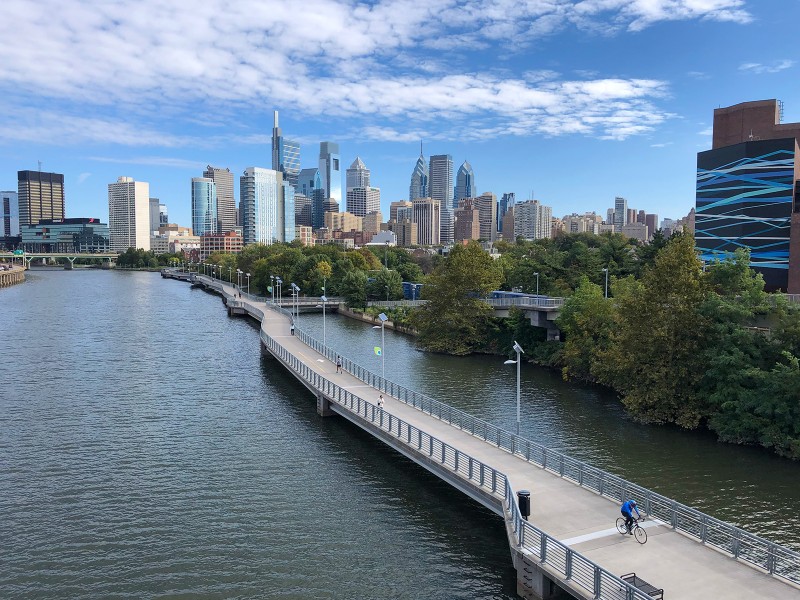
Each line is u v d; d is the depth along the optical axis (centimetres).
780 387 4647
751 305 5359
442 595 2875
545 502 3266
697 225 10450
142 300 17350
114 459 4569
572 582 2512
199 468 4409
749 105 11100
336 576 3030
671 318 5422
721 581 2462
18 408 5894
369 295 14725
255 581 2975
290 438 5097
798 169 9338
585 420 5544
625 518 2898
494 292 11112
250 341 10094
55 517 3616
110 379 7188
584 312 7300
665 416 5406
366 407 4988
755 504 3784
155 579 2983
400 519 3647
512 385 6912
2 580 2958
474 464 3884
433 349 9025
